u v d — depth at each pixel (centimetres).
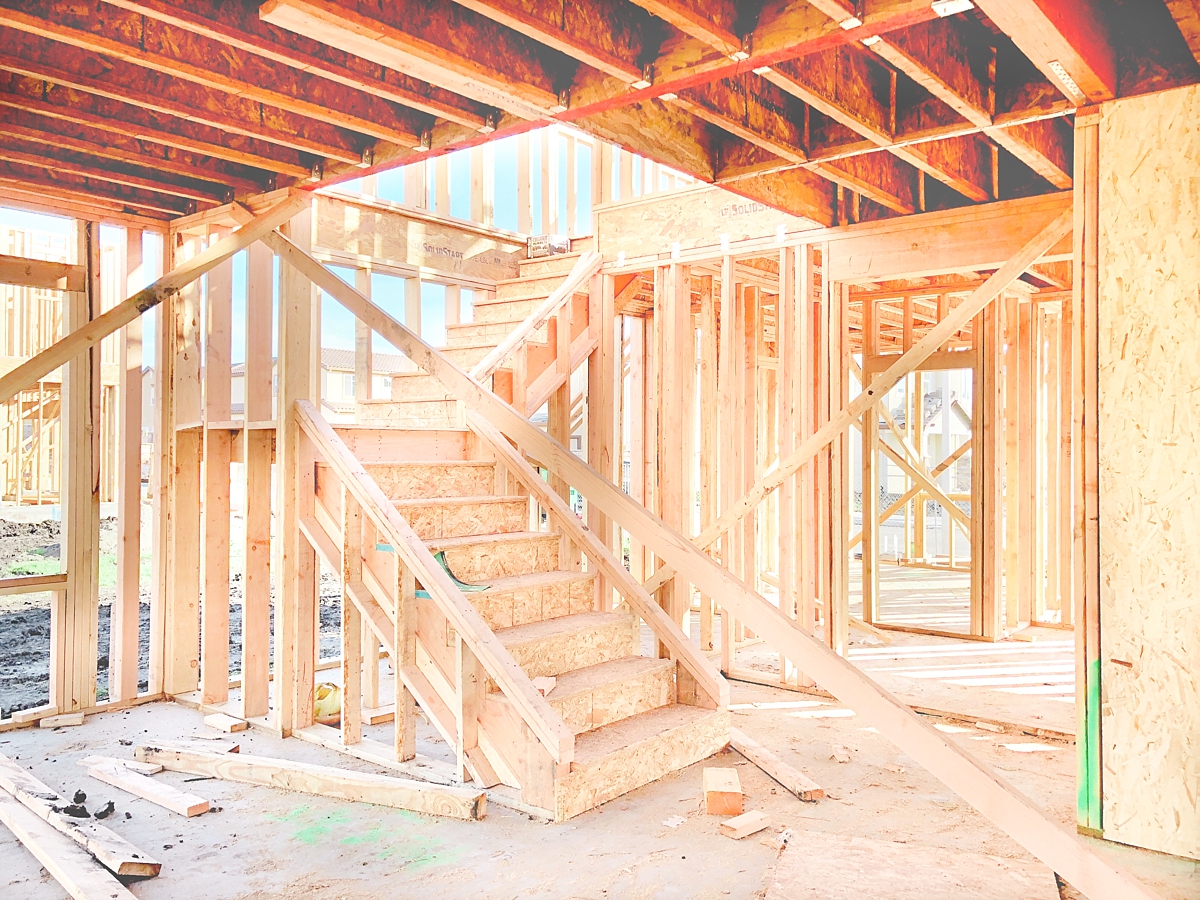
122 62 294
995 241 425
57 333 1095
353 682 402
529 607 406
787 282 509
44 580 446
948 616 719
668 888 264
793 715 454
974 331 639
